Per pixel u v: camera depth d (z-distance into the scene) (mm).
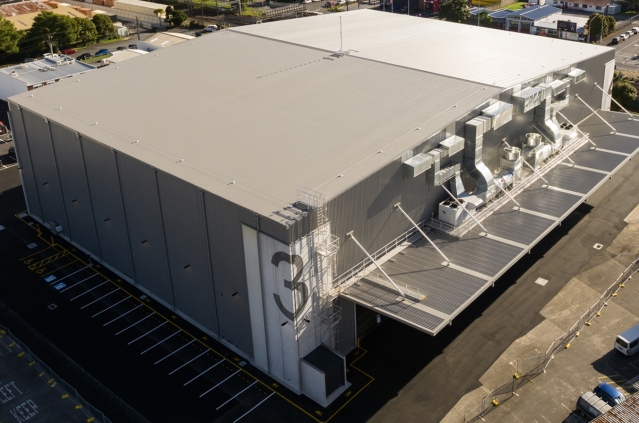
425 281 48000
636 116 76938
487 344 50750
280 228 42469
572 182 61719
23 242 67562
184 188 49062
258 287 46531
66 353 52188
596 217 67125
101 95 66188
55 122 61219
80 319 56000
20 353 52312
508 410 44656
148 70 70875
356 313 51500
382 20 87500
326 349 47312
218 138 54719
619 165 64375
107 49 133375
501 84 59969
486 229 54531
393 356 49969
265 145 52875
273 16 152500
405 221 52875
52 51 124938
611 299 55219
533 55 70750
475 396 45938
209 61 71438
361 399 46219
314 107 58375
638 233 64062
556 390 46188
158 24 150875
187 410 46188
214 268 49812
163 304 57562
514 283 57719
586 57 70812
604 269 58938
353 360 49719
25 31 132625
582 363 48531
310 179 47312
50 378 49812
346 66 66188
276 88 62812
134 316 56156
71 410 46844
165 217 52406
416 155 51250
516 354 49562
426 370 48500
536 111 64438
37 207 70750
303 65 67500
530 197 59531
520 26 131125
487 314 54031
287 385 48062
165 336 53656
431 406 45312
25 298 58906
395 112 56062
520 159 61438
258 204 44688
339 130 53938
